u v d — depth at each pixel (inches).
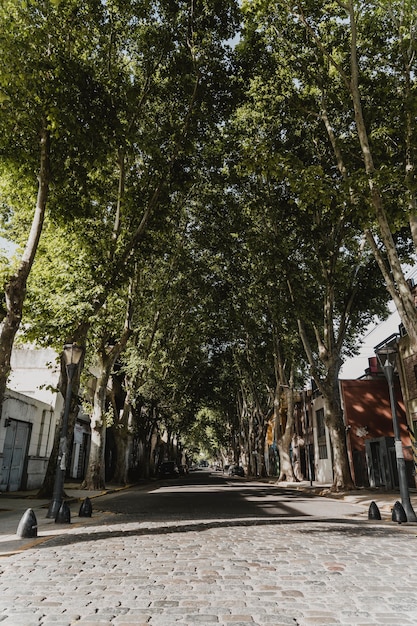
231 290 1138.7
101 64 582.9
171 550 290.7
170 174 649.6
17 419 897.5
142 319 1143.6
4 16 446.3
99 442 934.4
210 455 5275.6
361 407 1237.7
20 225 804.0
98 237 699.4
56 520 434.0
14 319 446.6
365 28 641.0
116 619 161.8
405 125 569.6
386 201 544.4
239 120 810.2
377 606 175.2
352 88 538.3
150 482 1534.2
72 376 509.0
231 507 589.3
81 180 548.1
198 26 617.0
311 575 223.9
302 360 1298.0
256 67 665.6
